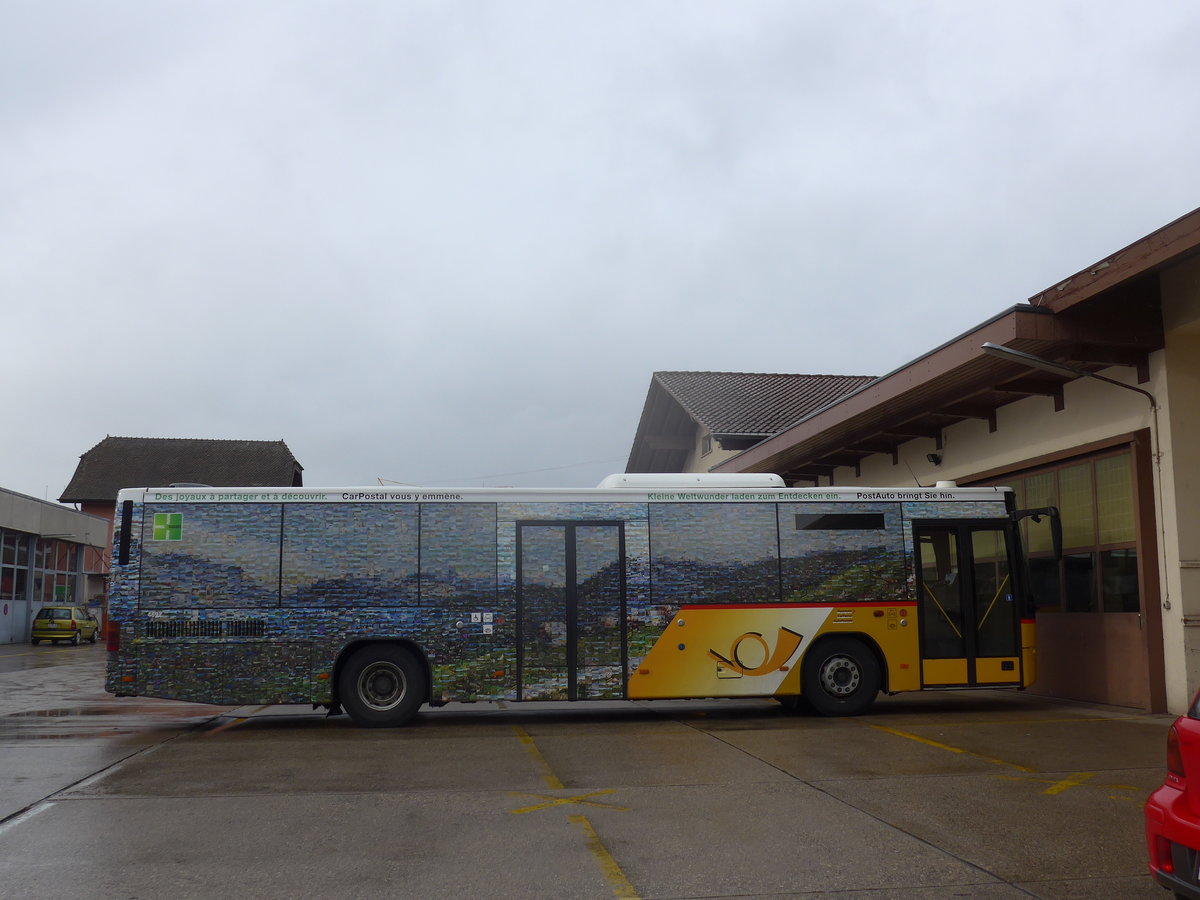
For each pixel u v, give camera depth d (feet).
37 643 143.54
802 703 46.96
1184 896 15.62
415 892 18.88
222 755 34.40
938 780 29.17
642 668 42.63
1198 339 42.88
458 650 41.83
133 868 20.34
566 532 43.04
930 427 61.98
